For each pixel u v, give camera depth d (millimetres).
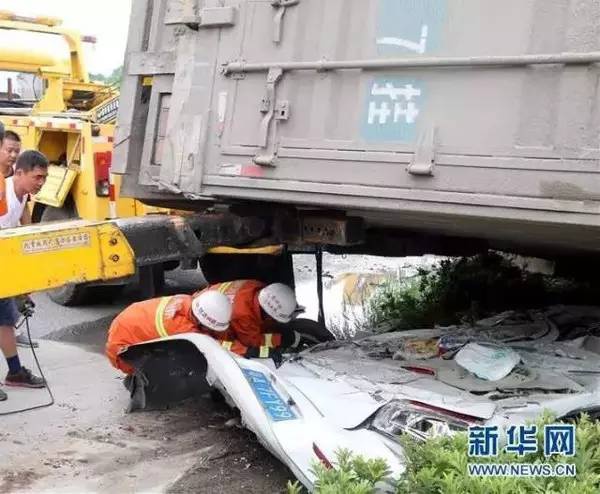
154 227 4637
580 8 3346
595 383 4242
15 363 5531
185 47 4730
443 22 3732
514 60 3488
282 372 4633
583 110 3336
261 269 6230
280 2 4273
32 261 4184
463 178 3641
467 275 7297
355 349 5047
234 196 4480
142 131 5254
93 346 6742
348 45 4047
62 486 4113
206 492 4062
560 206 3387
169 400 5137
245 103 4414
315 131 4137
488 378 4309
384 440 3803
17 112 9414
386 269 9242
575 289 7215
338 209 4633
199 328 4938
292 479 4191
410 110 3822
